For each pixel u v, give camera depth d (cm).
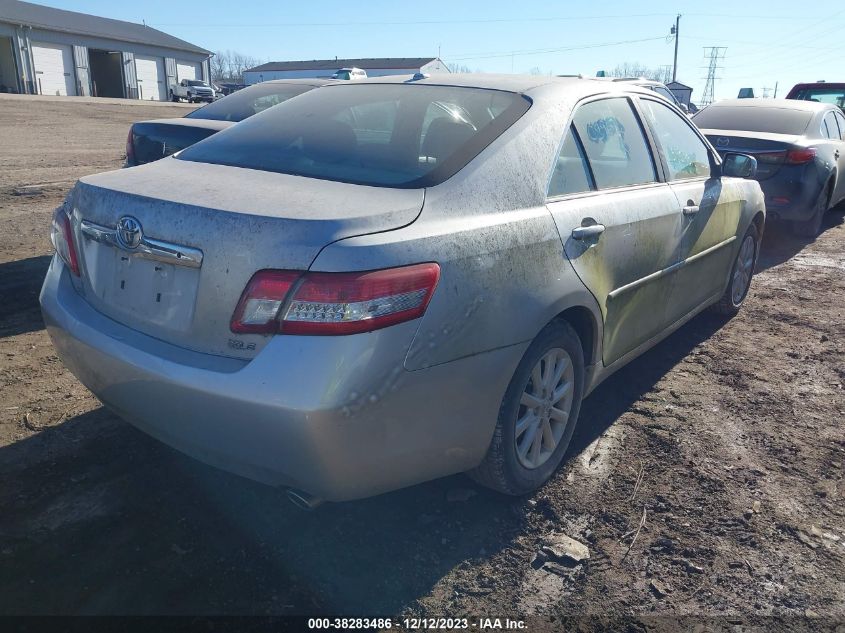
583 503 295
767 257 759
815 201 796
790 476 322
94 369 250
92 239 259
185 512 276
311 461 212
